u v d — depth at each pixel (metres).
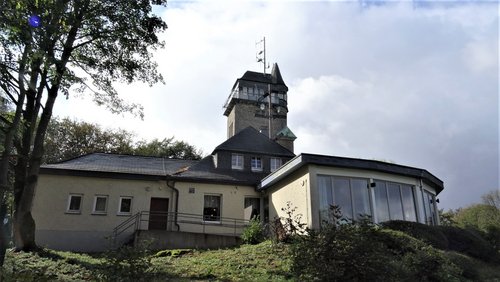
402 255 12.05
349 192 16.94
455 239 16.59
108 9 15.87
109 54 17.62
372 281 8.34
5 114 14.22
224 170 23.56
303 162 16.23
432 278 10.95
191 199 21.67
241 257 13.45
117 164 22.59
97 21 15.55
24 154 14.65
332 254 8.52
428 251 12.09
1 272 8.70
